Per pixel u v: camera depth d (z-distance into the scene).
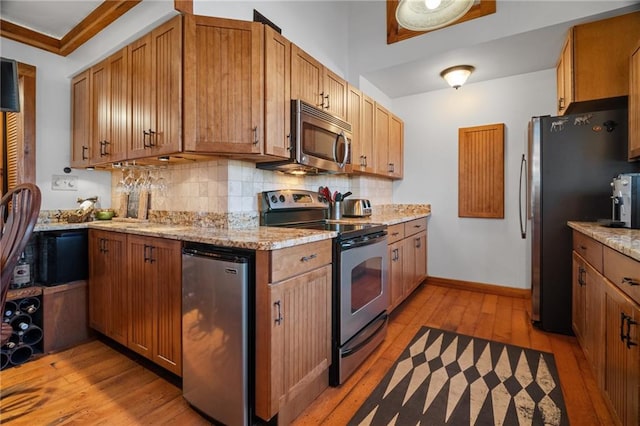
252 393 1.42
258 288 1.39
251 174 2.22
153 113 1.93
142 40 2.00
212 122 1.80
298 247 1.52
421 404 1.61
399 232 2.84
